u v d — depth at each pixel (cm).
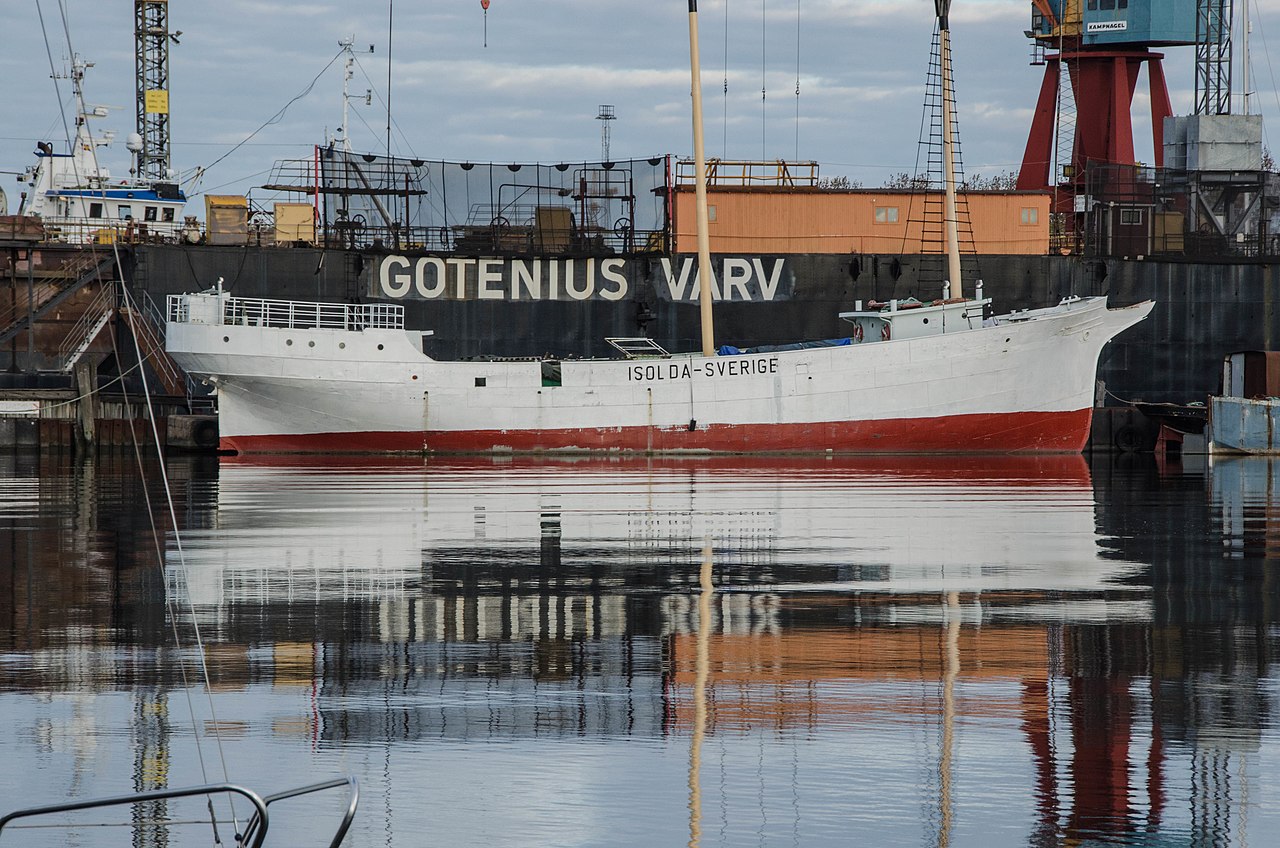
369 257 15412
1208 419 15050
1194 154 18912
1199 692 4100
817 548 7075
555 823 3114
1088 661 4488
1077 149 19888
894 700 4022
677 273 15600
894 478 11688
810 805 3209
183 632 4919
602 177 15938
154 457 14338
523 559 6669
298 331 14000
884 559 6681
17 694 4069
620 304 15650
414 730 3725
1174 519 8450
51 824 3127
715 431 14150
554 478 11544
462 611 5328
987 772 3412
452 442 14200
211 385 14362
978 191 16050
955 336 14275
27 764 3456
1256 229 16775
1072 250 16738
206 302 14138
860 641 4794
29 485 10788
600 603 5500
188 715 3862
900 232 16000
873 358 14225
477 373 14112
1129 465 13625
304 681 4225
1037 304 16000
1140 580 6066
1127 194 16700
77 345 15462
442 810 3178
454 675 4309
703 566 6456
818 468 12825
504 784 3331
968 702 4000
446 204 15912
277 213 18325
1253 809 3184
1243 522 8294
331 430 14225
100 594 5644
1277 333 16275
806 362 14162
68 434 14925
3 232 15925
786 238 15850
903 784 3338
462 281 15562
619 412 14100
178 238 16638
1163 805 3206
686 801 3228
